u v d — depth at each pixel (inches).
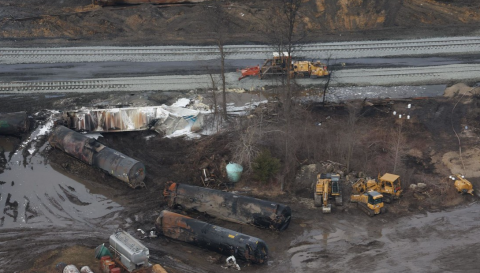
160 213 1604.3
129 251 1339.8
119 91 2385.6
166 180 1870.1
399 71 2522.1
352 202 1737.2
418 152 1980.8
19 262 1462.8
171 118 2103.8
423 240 1557.6
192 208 1688.0
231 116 2192.4
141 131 2114.9
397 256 1485.0
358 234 1590.8
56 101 2311.8
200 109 2220.7
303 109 2185.0
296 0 2591.0
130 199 1784.0
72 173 1916.8
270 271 1429.6
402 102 2271.2
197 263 1466.5
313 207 1729.8
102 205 1753.2
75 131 2016.5
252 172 1865.2
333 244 1546.5
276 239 1569.9
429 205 1732.3
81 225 1648.6
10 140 2089.1
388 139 2048.5
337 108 2241.6
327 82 2199.8
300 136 2020.2
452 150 1985.7
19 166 1946.4
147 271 1360.7
